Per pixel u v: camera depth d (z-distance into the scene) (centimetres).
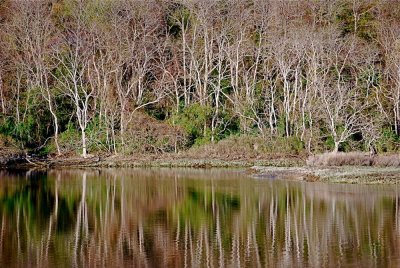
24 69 8331
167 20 9444
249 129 7831
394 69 8212
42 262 2580
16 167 6600
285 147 7238
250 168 6206
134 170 6309
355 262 2531
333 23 9169
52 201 4147
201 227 3247
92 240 2969
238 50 8512
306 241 2897
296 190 4512
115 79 8362
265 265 2509
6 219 3500
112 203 4059
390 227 3164
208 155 7256
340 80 8050
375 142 7169
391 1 9556
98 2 8950
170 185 4944
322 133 7400
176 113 8138
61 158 7400
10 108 8206
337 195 4238
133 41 8375
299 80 8188
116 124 7994
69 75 8138
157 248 2806
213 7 9000
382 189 4503
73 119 8344
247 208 3806
